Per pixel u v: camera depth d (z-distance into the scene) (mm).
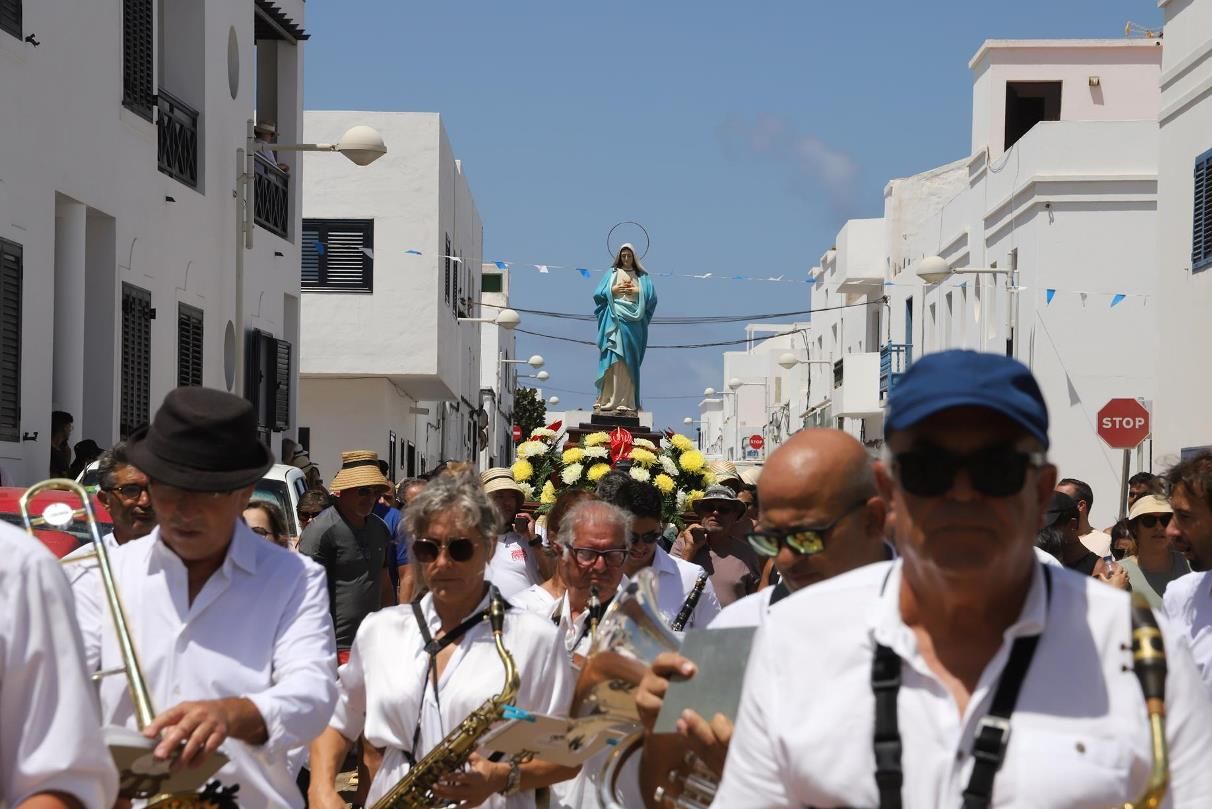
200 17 29250
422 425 64562
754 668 4645
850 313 74125
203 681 6965
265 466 6930
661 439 22797
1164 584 12891
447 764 7559
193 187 29219
